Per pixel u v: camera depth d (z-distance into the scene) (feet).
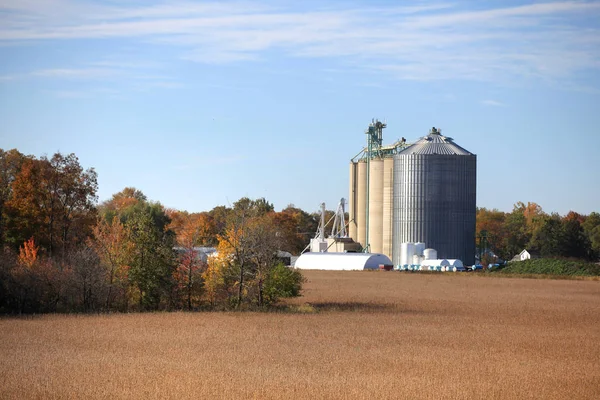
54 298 286.46
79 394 140.46
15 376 156.56
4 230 390.83
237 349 194.49
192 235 319.47
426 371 167.22
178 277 296.51
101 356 181.68
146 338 211.82
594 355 191.52
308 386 149.38
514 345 207.31
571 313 293.02
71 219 409.08
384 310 298.15
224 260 300.81
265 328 235.61
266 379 155.74
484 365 175.63
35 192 395.96
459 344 208.13
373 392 144.87
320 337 217.97
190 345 200.13
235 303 294.87
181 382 151.12
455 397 141.69
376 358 183.42
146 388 145.28
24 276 282.77
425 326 246.27
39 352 187.01
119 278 292.40
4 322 244.42
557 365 176.76
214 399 137.39
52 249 396.78
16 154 492.95
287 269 312.91
